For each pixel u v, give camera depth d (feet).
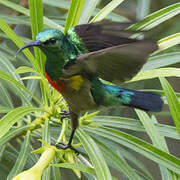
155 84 25.58
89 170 15.02
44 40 15.23
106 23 15.05
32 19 16.72
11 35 16.19
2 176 20.71
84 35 16.89
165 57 18.74
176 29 26.27
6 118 14.69
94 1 18.60
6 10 27.07
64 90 16.57
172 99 15.90
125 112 25.35
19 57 23.56
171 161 16.34
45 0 22.63
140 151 16.75
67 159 16.56
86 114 17.74
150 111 17.51
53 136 19.71
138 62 13.53
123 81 14.65
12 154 21.33
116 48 12.45
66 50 15.81
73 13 17.37
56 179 17.19
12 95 24.68
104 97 17.42
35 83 21.62
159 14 17.60
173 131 18.07
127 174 16.52
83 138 16.42
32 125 18.30
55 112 18.19
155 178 28.99
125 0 28.76
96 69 14.65
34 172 14.93
